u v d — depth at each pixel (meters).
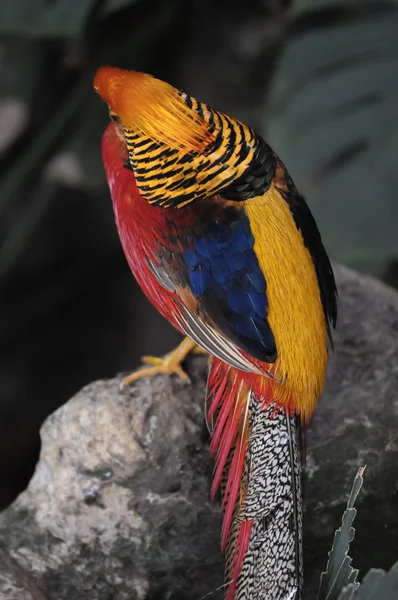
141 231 4.86
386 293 5.09
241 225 4.83
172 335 7.07
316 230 4.88
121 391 4.95
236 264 4.82
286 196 4.86
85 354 7.21
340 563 4.79
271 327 4.82
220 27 6.05
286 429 4.84
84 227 7.15
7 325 7.14
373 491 4.91
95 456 4.91
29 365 7.14
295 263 4.83
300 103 5.31
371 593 4.76
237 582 4.82
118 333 7.22
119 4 5.35
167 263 4.85
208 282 4.83
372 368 4.99
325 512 4.91
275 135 5.30
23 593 4.84
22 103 6.41
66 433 4.92
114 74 4.84
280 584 4.80
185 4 5.90
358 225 5.24
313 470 4.91
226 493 4.86
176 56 6.05
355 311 5.05
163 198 4.84
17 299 7.16
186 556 4.91
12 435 6.89
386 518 4.93
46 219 7.04
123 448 4.91
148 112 4.82
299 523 4.81
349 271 5.11
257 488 4.83
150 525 4.90
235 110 6.09
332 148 5.29
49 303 7.21
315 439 4.93
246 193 4.84
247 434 4.86
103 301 7.29
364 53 5.32
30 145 6.13
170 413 4.93
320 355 4.85
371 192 5.25
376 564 4.94
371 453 4.92
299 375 4.84
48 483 4.93
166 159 4.84
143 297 7.18
